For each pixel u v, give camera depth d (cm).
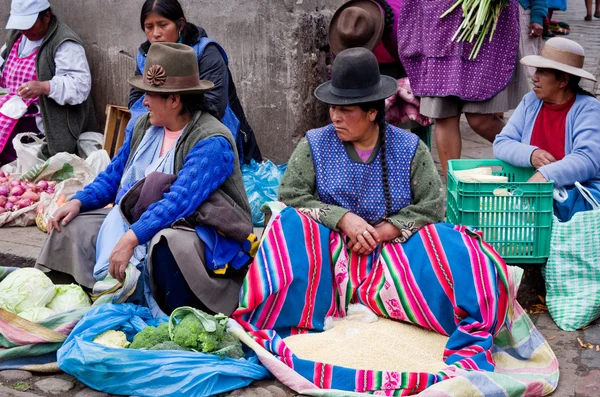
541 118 445
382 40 573
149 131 401
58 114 614
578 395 333
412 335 368
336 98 370
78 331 353
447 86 511
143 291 388
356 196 385
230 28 582
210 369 331
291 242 373
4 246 493
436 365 341
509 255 417
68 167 573
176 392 328
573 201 420
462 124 751
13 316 357
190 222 379
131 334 366
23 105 606
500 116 558
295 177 392
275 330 374
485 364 334
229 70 559
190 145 386
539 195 409
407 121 584
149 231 366
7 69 634
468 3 486
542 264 422
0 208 538
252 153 559
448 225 377
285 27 563
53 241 396
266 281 366
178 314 358
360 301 384
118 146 620
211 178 377
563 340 387
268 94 581
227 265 387
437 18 504
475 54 500
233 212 386
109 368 332
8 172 597
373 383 327
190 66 382
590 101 431
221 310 381
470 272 356
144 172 397
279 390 333
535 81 437
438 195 382
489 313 351
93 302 396
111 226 388
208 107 396
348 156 386
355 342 355
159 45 378
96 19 646
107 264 377
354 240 378
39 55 617
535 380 329
